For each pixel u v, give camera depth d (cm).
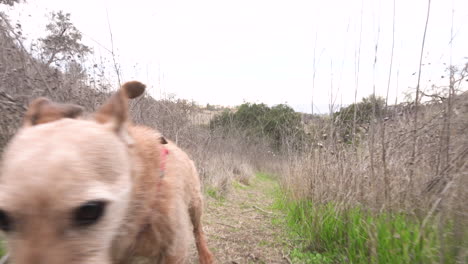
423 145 367
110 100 168
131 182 159
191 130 801
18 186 109
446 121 316
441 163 330
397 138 380
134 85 201
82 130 135
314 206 446
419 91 354
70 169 115
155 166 193
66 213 111
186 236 228
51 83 340
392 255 290
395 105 399
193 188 324
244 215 620
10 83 304
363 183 386
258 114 1639
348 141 455
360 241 339
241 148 1434
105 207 123
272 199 877
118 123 155
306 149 572
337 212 393
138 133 200
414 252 280
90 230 119
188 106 826
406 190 348
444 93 325
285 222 550
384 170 347
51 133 129
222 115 1536
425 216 305
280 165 1134
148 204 180
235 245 433
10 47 314
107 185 128
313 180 499
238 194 891
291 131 769
